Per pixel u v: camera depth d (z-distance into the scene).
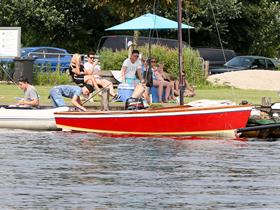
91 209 31.70
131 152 45.88
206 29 119.44
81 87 61.41
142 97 56.50
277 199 33.78
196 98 68.12
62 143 49.03
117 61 84.25
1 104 59.81
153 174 39.06
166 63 81.94
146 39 97.19
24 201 32.91
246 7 124.25
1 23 117.62
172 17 113.69
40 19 116.44
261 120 53.91
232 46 126.75
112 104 60.41
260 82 83.44
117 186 36.09
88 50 121.94
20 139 50.50
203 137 52.00
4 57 70.31
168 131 52.03
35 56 93.62
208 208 32.09
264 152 46.91
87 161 42.53
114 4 95.44
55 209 31.66
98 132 53.03
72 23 119.25
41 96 66.94
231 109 51.81
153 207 32.19
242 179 38.09
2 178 37.53
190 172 39.78
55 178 37.72
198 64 83.69
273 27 127.38
